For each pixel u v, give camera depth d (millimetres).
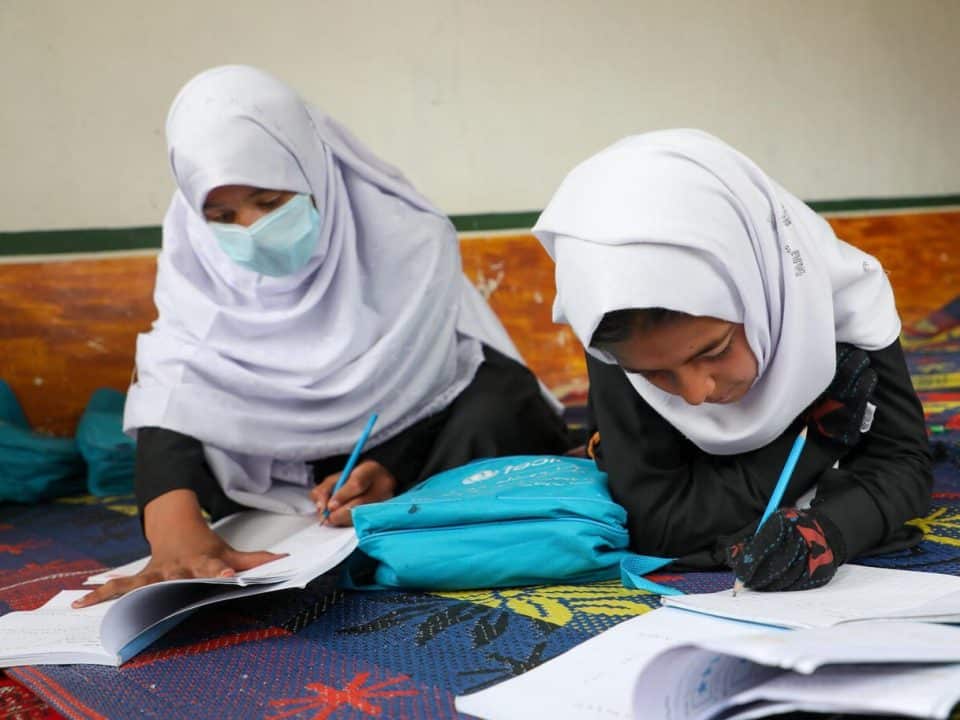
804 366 1620
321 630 1642
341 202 2459
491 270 4531
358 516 1791
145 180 4070
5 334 3877
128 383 4027
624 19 4707
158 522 2014
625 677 1205
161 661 1536
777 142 5012
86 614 1722
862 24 5117
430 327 2514
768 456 1747
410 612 1694
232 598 1811
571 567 1736
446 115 4496
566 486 1823
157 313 4055
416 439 2441
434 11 4441
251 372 2346
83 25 3973
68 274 3951
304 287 2432
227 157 2203
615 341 1496
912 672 1012
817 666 979
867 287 1717
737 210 1551
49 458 3328
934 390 3500
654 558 1732
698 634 1311
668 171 1525
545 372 4570
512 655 1440
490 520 1760
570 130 4664
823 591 1449
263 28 4203
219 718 1310
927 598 1352
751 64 4930
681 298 1448
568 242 1551
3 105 3889
